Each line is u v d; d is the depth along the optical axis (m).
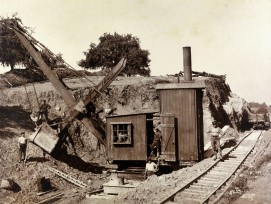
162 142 14.52
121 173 14.92
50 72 16.59
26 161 15.11
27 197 12.91
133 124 14.57
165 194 10.27
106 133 15.01
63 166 16.05
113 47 36.31
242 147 17.33
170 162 14.50
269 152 15.33
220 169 12.80
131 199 10.52
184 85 14.50
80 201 12.56
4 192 12.95
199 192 10.40
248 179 11.46
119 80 25.56
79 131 18.28
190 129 14.35
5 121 17.27
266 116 27.14
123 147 14.71
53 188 14.11
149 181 12.34
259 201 9.26
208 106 21.16
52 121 17.20
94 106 16.94
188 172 12.76
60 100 19.61
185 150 14.39
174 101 14.59
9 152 15.04
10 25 16.31
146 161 14.35
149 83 21.81
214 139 14.27
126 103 20.88
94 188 14.41
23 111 18.84
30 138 15.48
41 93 19.70
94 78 28.05
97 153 18.06
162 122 14.58
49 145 15.55
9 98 19.45
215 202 9.27
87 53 37.34
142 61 36.22
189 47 16.92
